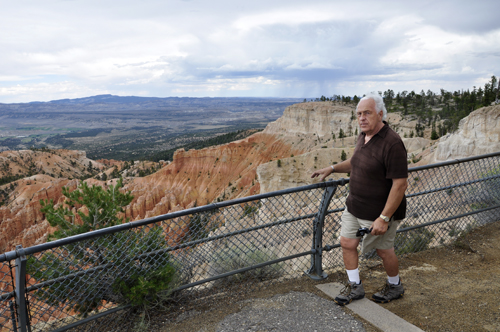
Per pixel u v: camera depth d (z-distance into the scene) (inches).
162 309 135.6
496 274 152.1
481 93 4736.7
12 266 105.9
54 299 117.5
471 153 1416.1
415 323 118.0
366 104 115.0
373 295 134.2
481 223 214.1
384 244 127.6
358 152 124.3
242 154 5157.5
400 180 113.2
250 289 146.9
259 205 142.0
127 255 125.0
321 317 120.3
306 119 5388.8
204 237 134.5
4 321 110.9
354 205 126.6
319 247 154.9
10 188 4771.2
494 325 114.0
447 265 166.4
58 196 4175.7
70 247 120.3
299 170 2891.2
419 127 4315.9
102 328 127.3
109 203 213.6
